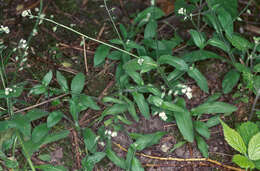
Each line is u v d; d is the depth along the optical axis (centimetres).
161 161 73
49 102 78
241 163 66
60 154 74
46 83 73
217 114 77
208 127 75
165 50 79
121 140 75
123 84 76
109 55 78
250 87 72
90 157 70
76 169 73
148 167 73
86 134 72
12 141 72
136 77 73
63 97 79
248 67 76
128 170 70
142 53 78
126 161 70
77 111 73
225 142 75
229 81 76
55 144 75
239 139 67
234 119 76
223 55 82
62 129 76
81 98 73
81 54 83
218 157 73
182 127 71
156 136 72
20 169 73
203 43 76
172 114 74
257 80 75
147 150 74
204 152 72
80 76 75
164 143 75
